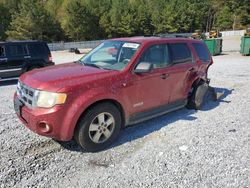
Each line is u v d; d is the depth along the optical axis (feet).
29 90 13.43
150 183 11.30
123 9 237.86
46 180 11.50
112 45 17.38
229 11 301.43
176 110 20.85
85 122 13.41
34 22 196.24
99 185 11.19
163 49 17.40
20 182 11.32
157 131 16.67
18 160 12.99
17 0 224.33
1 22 215.51
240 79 34.45
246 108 21.36
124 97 14.75
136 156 13.57
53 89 12.66
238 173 12.00
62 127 12.84
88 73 14.33
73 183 11.34
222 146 14.58
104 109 13.99
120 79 14.55
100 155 13.73
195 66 19.89
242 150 14.14
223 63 55.98
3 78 35.27
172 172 12.10
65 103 12.66
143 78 15.61
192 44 20.38
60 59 87.66
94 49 18.66
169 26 262.47
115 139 15.20
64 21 217.15
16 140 15.12
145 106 16.17
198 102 20.61
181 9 269.23
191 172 12.10
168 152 13.94
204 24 309.22
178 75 18.12
